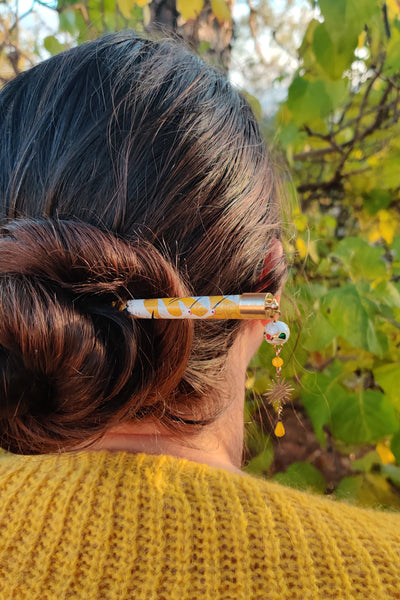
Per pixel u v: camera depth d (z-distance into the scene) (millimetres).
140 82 373
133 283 320
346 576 310
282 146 1008
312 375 973
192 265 350
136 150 350
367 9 850
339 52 876
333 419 964
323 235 1235
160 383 327
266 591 300
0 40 1185
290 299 792
